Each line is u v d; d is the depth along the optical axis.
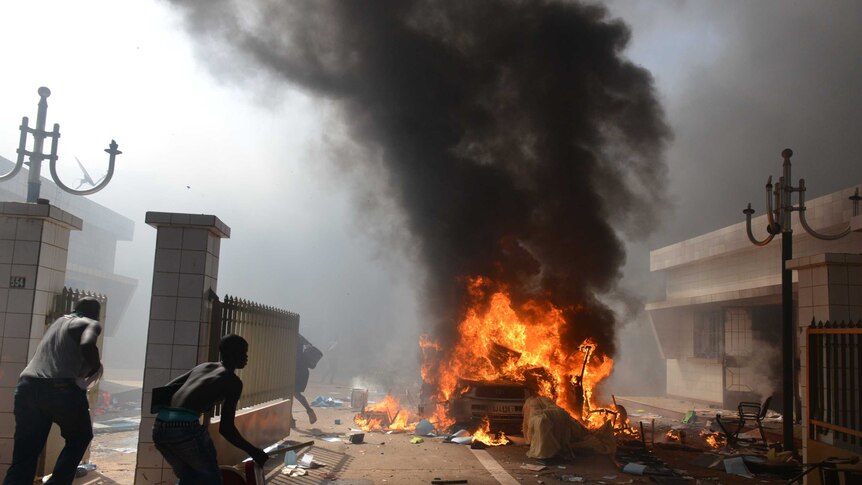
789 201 10.48
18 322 6.11
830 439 6.65
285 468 7.55
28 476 5.16
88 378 5.48
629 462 8.32
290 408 10.41
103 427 10.34
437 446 9.76
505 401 10.86
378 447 9.46
